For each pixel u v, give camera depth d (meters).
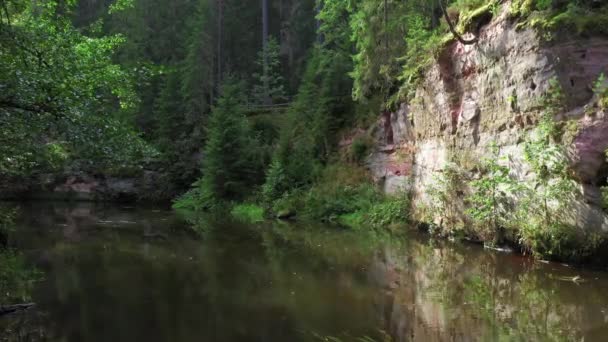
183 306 6.89
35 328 6.02
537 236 9.22
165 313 6.56
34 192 29.48
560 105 8.89
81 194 30.05
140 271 9.25
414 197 15.71
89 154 9.04
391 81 18.45
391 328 5.81
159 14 40.91
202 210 24.23
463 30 12.13
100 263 10.05
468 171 11.94
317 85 26.88
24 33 7.57
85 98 8.50
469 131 11.97
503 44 10.50
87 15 42.22
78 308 6.82
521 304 6.59
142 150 9.50
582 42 8.73
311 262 10.05
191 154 30.47
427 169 14.62
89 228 16.19
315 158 23.03
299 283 8.18
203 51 34.56
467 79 12.20
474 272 8.63
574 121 8.54
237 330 5.86
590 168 8.18
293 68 39.56
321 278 8.55
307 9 40.19
